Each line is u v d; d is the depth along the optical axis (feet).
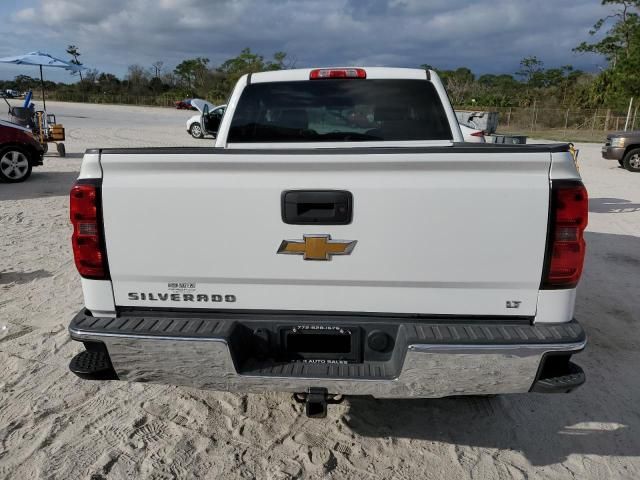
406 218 7.73
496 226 7.65
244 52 216.95
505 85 225.97
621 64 112.98
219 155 7.71
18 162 36.40
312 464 9.19
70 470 8.89
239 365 8.05
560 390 7.79
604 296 17.34
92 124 91.04
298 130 13.48
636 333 14.61
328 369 8.07
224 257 8.04
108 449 9.45
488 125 44.91
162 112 145.18
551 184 7.55
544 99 158.40
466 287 7.93
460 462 9.32
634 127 104.73
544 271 7.74
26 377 11.80
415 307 8.09
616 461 9.41
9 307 15.51
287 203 7.79
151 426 10.16
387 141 13.28
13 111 49.19
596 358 13.16
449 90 190.80
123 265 8.18
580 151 72.13
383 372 7.99
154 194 7.90
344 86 13.26
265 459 9.30
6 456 9.22
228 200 7.86
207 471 8.96
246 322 8.24
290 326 8.20
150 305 8.38
